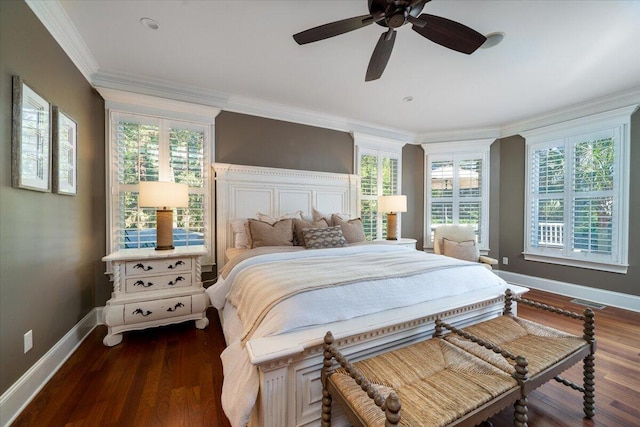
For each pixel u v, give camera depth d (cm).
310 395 130
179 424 140
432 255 250
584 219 342
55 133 190
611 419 146
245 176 327
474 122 414
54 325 189
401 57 239
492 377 119
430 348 142
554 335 157
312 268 190
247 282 179
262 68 259
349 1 177
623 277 314
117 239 274
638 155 302
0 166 139
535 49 226
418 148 473
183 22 196
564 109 356
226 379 134
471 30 163
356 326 139
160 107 289
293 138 367
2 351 139
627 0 172
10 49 146
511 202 423
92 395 161
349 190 399
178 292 244
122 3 177
